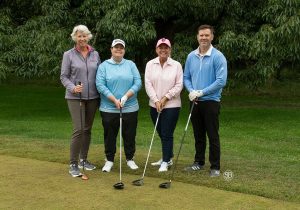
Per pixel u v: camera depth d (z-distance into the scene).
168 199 5.16
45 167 6.46
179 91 6.28
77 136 6.05
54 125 10.98
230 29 11.80
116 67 6.28
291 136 9.88
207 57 6.06
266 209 4.88
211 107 6.04
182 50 11.81
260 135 10.00
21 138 8.80
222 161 7.08
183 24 13.01
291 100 16.28
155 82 6.35
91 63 6.22
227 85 12.23
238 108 14.15
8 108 14.31
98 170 6.40
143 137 9.46
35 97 16.86
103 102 6.32
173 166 6.62
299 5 10.44
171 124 6.34
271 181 5.87
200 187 5.62
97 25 11.78
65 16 12.47
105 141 6.38
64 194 5.30
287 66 15.76
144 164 6.76
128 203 5.02
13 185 5.60
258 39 10.72
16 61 12.12
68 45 11.64
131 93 6.22
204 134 6.39
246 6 12.01
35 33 12.09
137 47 12.30
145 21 11.27
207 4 11.46
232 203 5.05
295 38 10.35
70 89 6.00
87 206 4.93
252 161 7.15
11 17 13.24
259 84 12.01
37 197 5.20
